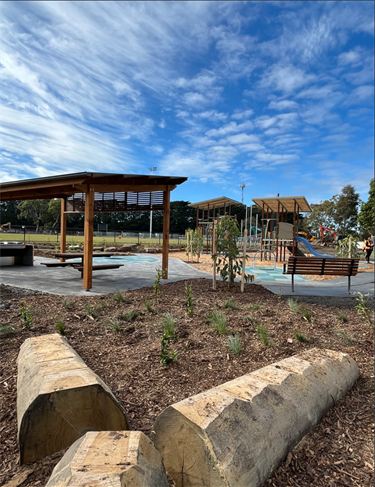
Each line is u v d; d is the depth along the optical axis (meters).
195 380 2.75
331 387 2.51
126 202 9.53
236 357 3.27
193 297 5.89
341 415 2.43
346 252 15.51
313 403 2.24
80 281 7.85
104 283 7.66
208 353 3.33
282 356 3.32
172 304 5.23
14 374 2.66
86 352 3.25
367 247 16.62
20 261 11.25
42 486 1.56
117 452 1.27
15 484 1.58
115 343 3.52
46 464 1.72
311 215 54.44
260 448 1.68
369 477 1.83
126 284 7.53
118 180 7.13
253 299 6.03
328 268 7.22
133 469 1.18
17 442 1.89
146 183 7.90
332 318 4.89
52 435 1.79
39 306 4.93
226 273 6.90
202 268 11.51
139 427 2.08
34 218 69.06
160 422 1.70
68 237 34.03
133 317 4.45
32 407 1.72
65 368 2.12
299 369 2.48
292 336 3.91
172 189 8.40
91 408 1.87
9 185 8.05
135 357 3.17
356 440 2.16
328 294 7.12
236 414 1.72
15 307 4.81
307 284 8.61
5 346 3.28
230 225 6.80
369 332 4.28
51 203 66.00
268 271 11.48
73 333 3.77
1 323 3.90
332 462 1.93
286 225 14.76
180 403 1.74
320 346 3.69
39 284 7.24
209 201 20.39
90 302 5.25
